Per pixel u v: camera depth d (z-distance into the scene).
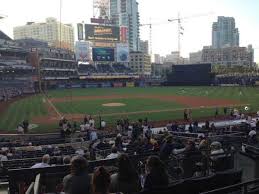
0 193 10.21
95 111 56.78
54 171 9.18
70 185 6.71
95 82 141.00
